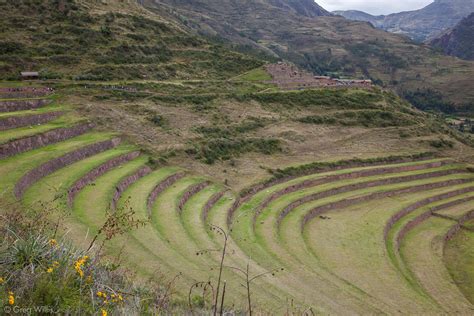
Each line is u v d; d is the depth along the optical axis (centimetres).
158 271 2175
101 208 3238
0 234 1213
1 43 7406
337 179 6506
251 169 6175
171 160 5706
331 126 8181
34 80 6838
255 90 8888
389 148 7969
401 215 5641
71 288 983
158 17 11688
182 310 1303
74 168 4138
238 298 2162
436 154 8194
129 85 7494
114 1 11088
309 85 9806
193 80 8788
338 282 3369
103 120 6041
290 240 4309
